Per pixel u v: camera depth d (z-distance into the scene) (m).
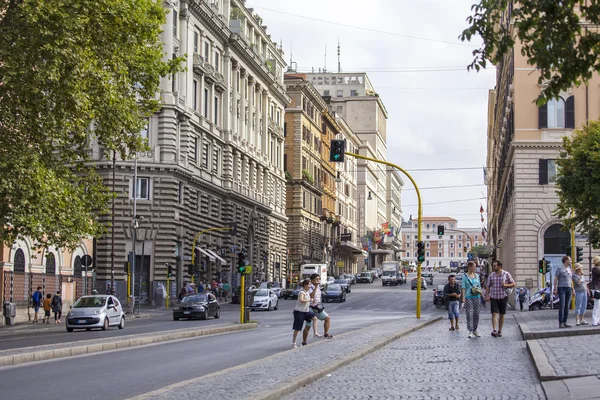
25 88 30.28
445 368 16.91
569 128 61.28
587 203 48.06
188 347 25.77
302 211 111.81
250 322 40.22
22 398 13.98
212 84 75.94
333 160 36.59
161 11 36.47
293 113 111.38
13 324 43.38
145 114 37.75
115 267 63.47
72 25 30.06
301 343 26.42
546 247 61.62
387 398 12.89
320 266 96.06
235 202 82.19
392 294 93.31
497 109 98.88
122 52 34.50
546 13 11.89
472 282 25.59
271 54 100.06
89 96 32.34
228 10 81.25
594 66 12.02
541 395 12.65
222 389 13.66
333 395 13.45
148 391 14.88
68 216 33.16
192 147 70.00
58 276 51.44
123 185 63.81
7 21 30.78
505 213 79.50
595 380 12.86
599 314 25.02
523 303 60.47
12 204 31.11
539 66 12.05
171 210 64.94
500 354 19.50
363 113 184.50
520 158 61.88
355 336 27.31
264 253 93.81
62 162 34.88
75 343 25.19
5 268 44.59
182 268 67.94
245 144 86.31
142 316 53.81
